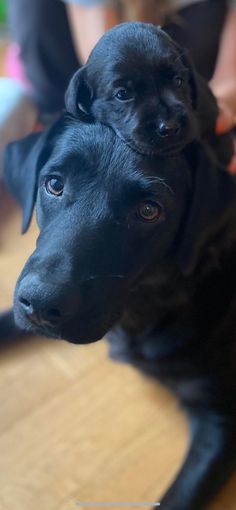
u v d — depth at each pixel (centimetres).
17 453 58
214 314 53
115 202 42
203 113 46
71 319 42
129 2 65
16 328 65
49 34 78
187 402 57
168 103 39
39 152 48
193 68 44
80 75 41
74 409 61
